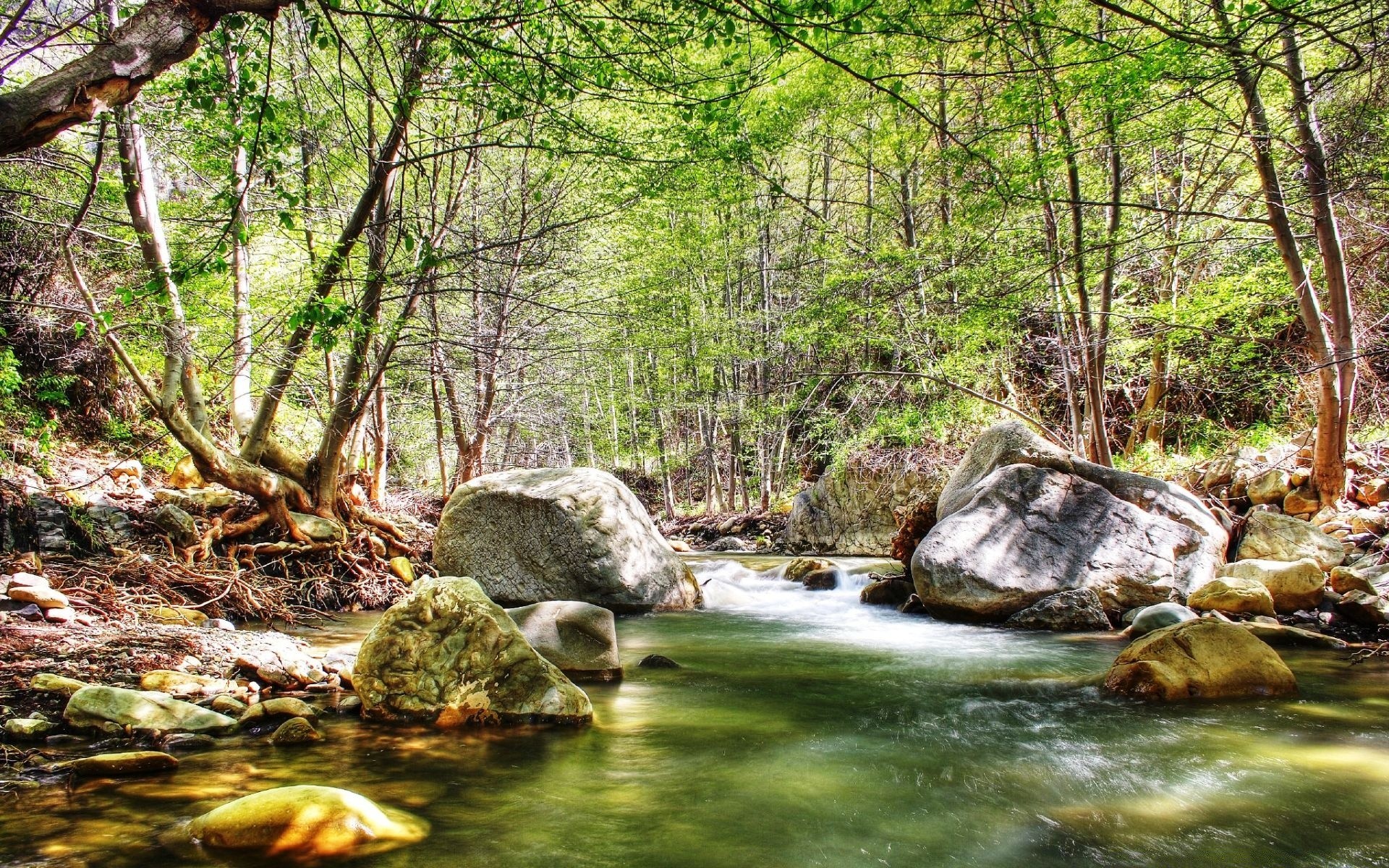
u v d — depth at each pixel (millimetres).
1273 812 3000
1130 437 13078
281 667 4840
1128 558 7258
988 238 9117
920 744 3859
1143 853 2688
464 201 10172
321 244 8773
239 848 2492
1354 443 9469
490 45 3793
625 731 4023
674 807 3033
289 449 8562
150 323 6273
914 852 2684
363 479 12508
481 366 10555
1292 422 11242
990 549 7477
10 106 2334
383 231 7066
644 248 14703
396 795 3066
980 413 13430
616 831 2793
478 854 2566
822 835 2807
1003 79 6816
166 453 10305
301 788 2752
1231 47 3852
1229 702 4469
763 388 18609
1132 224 9625
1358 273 9766
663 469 22828
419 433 17516
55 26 3727
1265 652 4691
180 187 8516
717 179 8945
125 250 7395
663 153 6836
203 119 6375
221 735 3752
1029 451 8266
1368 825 2889
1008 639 6637
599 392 23281
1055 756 3662
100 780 3105
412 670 4203
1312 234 8312
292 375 7758
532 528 8508
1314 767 3447
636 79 4457
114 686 4184
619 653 6262
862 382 13938
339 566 8258
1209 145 8922
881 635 7047
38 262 7746
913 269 11164
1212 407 13312
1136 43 6156
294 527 7930
